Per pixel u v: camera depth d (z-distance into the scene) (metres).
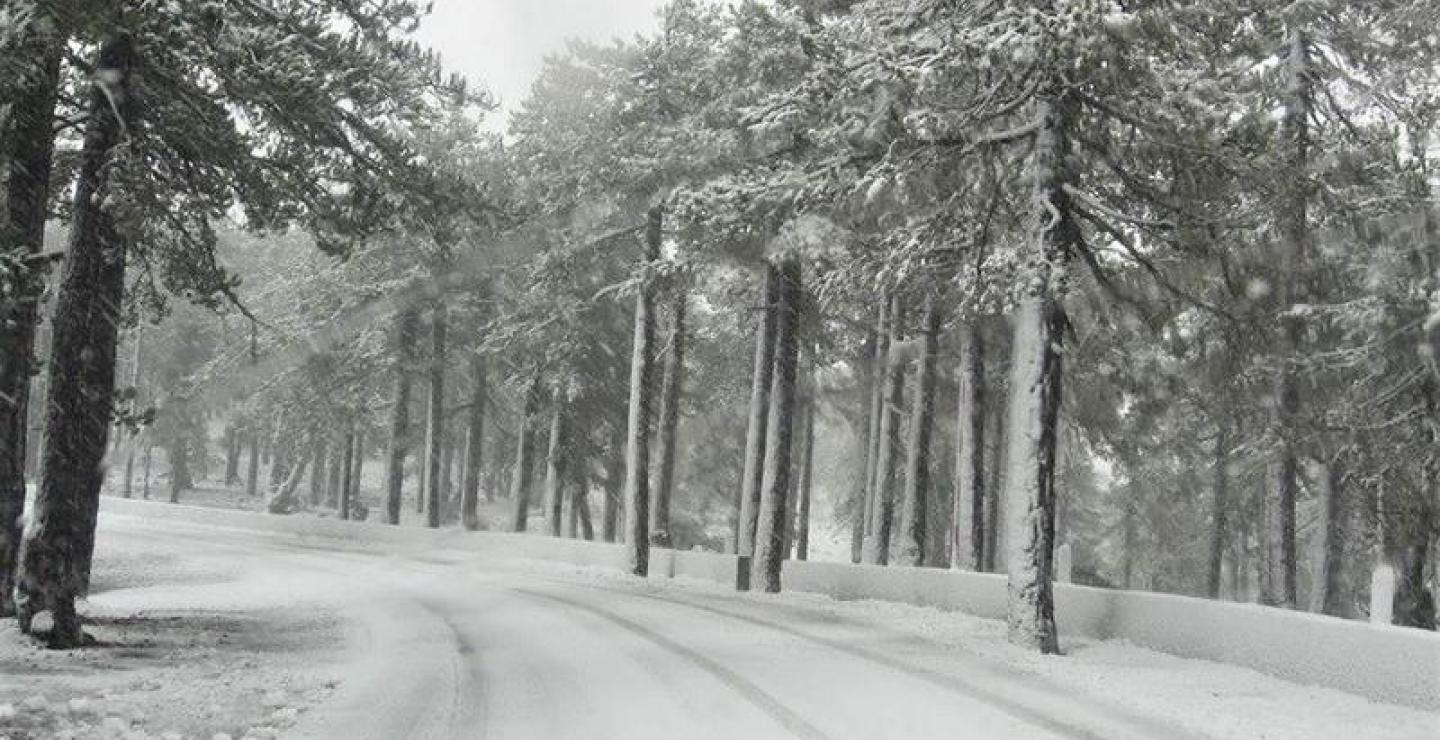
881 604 20.39
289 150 16.17
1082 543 53.41
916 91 15.53
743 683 10.98
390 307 40.47
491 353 40.78
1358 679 11.21
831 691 10.59
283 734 8.77
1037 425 15.23
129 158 13.50
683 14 28.81
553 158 30.94
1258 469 25.47
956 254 18.36
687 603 20.06
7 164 13.63
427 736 8.67
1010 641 14.82
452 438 56.66
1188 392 23.97
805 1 23.12
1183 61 15.92
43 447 13.47
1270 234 19.75
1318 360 20.55
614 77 29.00
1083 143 16.28
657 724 9.05
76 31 12.15
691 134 25.05
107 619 16.17
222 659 13.04
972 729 8.98
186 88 14.66
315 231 17.14
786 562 24.72
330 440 47.66
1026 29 14.08
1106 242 17.70
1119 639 15.53
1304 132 21.19
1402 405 21.31
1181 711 10.20
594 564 31.80
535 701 10.08
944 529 40.53
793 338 24.55
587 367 40.12
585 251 31.47
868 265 18.98
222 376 48.84
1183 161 16.03
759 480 26.97
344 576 27.38
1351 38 21.42
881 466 29.64
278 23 15.36
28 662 12.02
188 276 17.52
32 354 13.89
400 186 16.81
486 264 37.03
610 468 43.84
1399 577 21.00
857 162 17.33
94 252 13.77
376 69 15.77
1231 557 44.41
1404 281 19.62
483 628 15.99
